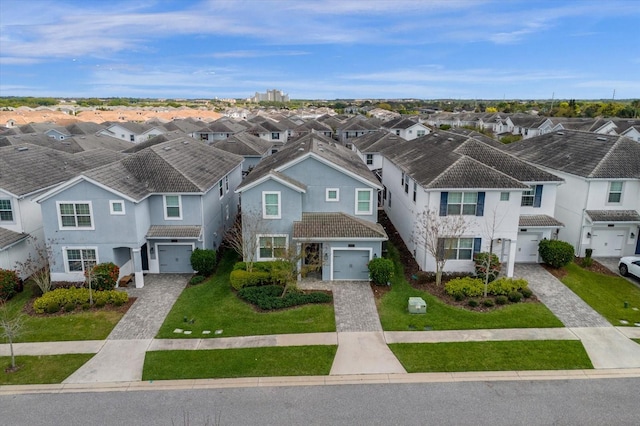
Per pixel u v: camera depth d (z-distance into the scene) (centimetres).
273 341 1772
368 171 3016
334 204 2558
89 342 1778
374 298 2173
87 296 2088
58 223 2264
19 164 2742
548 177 2575
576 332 1830
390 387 1478
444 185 2334
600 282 2380
